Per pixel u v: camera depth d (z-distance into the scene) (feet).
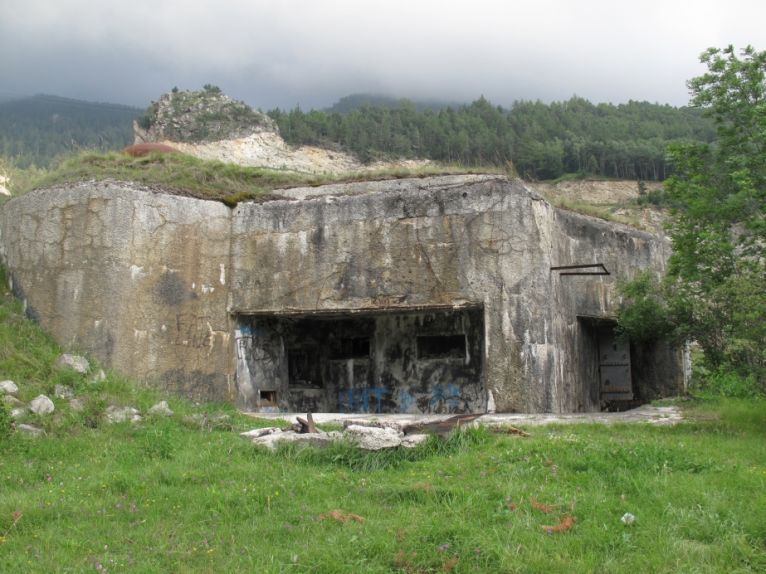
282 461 25.40
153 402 36.27
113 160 47.73
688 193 37.22
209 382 43.60
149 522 19.80
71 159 47.70
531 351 40.88
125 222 41.22
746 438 28.50
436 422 30.55
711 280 39.06
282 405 48.21
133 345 40.50
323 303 44.32
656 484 21.40
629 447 24.77
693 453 24.66
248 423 35.60
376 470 24.31
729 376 41.29
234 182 48.62
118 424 31.86
